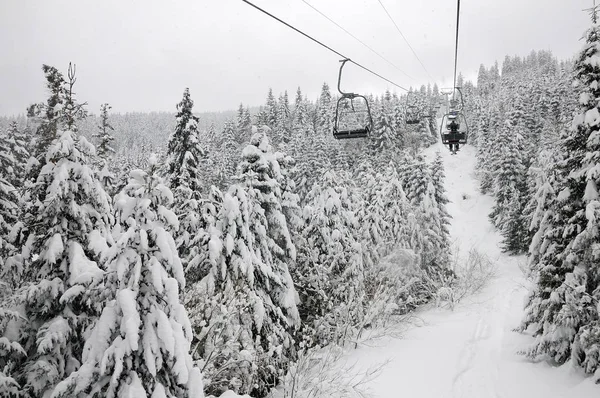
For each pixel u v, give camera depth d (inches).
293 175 1585.9
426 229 1026.1
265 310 517.0
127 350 224.8
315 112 3892.7
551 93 2600.9
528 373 482.6
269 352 471.5
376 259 879.1
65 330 301.6
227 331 440.1
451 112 877.2
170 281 246.4
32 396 287.1
